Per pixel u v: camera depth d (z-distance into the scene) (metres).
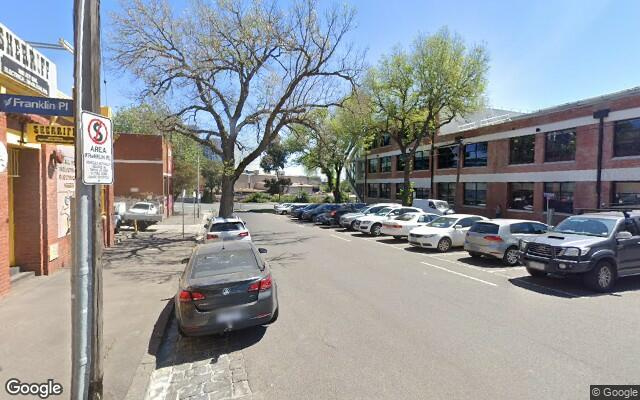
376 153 46.00
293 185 96.88
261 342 5.61
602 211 11.05
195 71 17.91
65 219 10.24
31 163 8.84
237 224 13.41
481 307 7.11
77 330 3.49
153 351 5.29
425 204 26.12
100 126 3.60
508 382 4.29
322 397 4.07
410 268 10.99
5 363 4.62
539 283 9.09
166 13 17.72
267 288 5.75
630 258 8.66
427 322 6.29
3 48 6.71
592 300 7.60
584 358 4.88
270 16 18.06
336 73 19.91
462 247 14.91
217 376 4.67
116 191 27.98
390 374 4.52
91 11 3.53
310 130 23.61
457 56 26.08
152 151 28.47
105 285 8.74
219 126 20.45
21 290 7.76
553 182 22.48
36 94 8.14
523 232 11.73
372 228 19.94
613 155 19.11
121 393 4.16
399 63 27.47
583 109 20.52
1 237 7.21
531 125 23.83
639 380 4.32
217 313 5.39
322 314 6.78
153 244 16.08
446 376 4.44
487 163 27.62
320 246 15.95
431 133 31.09
